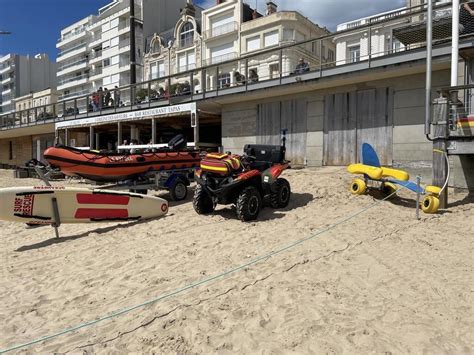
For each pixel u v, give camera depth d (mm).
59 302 3555
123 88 17000
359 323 2895
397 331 2799
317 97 11664
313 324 2879
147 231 6098
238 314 3062
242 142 13414
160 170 9078
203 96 13742
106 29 62969
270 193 6938
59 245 5629
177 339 2725
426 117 7156
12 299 3684
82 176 8430
